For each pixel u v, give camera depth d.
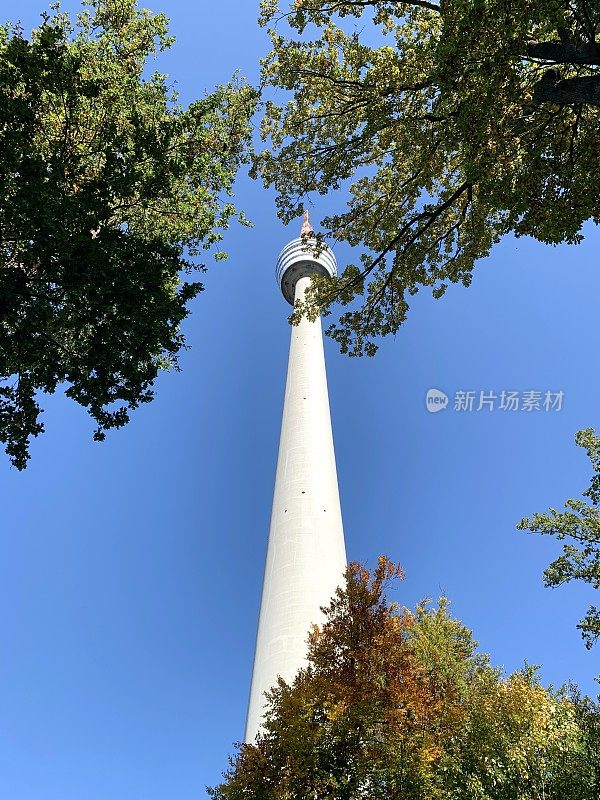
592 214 13.61
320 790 13.97
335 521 33.66
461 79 13.06
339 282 21.06
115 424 13.85
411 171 19.00
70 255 11.66
